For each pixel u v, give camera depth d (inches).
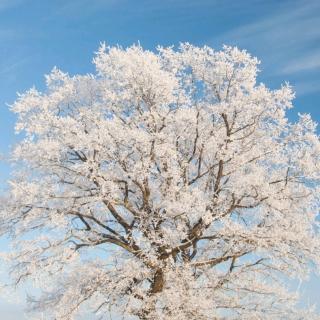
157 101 645.3
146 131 646.5
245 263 674.8
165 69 699.4
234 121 668.1
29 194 620.1
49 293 681.6
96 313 610.9
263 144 699.4
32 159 644.1
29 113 673.0
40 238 634.8
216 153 677.3
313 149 666.2
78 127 640.4
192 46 690.2
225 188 661.9
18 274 653.9
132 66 627.8
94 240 657.0
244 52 666.2
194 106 680.4
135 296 607.2
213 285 629.9
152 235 607.8
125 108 675.4
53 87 709.3
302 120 681.0
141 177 618.8
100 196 609.6
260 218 673.6
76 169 625.0
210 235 653.9
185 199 589.3
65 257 622.2
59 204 648.4
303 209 698.8
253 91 663.8
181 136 666.2
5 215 649.6
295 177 671.8
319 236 662.5
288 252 658.8
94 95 708.7
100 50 661.9
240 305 645.9
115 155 627.2
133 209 645.9
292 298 660.7
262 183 623.5
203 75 687.7
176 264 604.1
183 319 574.6
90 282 601.0
